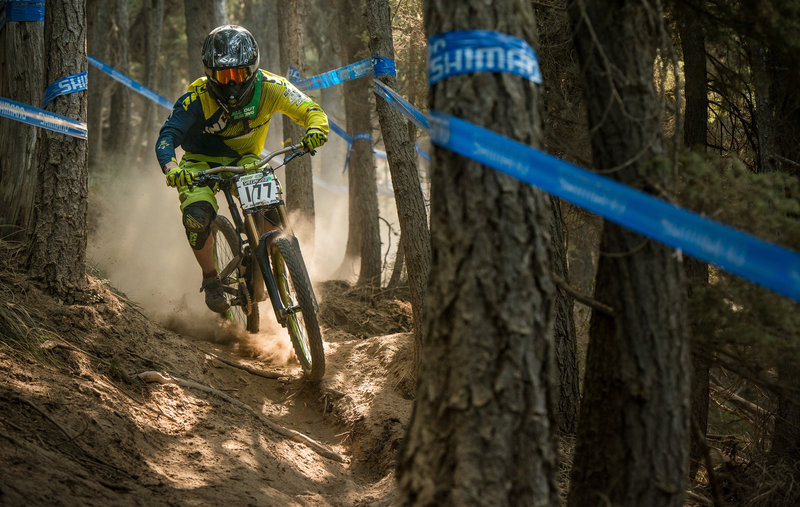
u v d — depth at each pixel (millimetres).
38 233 5559
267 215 6156
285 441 5152
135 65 28875
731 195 3291
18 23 6785
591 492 3064
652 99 2959
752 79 4824
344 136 10977
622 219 2551
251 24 20344
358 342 7133
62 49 5527
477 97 2537
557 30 5484
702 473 5250
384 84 5852
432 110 2652
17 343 4621
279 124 18031
